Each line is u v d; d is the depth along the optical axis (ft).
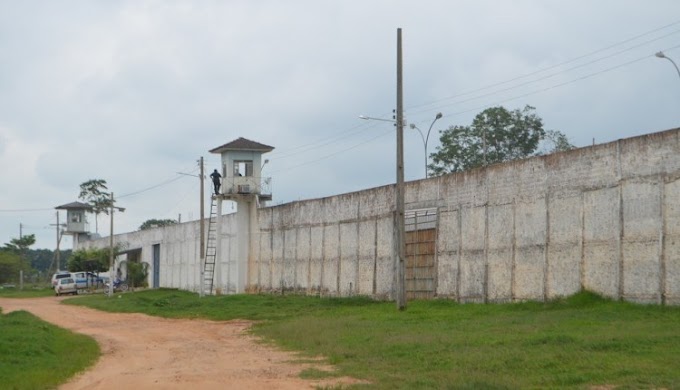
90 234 334.44
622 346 58.39
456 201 112.16
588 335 65.05
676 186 79.00
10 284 345.92
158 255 247.91
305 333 86.58
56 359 70.69
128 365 69.41
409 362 61.72
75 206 327.06
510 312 91.76
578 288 90.63
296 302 135.74
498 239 103.60
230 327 105.70
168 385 55.77
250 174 177.47
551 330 71.05
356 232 136.26
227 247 184.65
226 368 64.75
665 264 79.82
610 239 86.53
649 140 82.28
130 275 245.45
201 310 134.92
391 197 127.44
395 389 50.37
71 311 151.02
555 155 94.99
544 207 96.17
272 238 166.40
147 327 110.63
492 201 105.09
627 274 84.17
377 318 98.53
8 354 70.18
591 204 89.35
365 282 133.08
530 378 50.85
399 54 104.47
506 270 101.86
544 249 95.76
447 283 113.19
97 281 253.85
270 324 104.88
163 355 76.38
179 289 220.84
